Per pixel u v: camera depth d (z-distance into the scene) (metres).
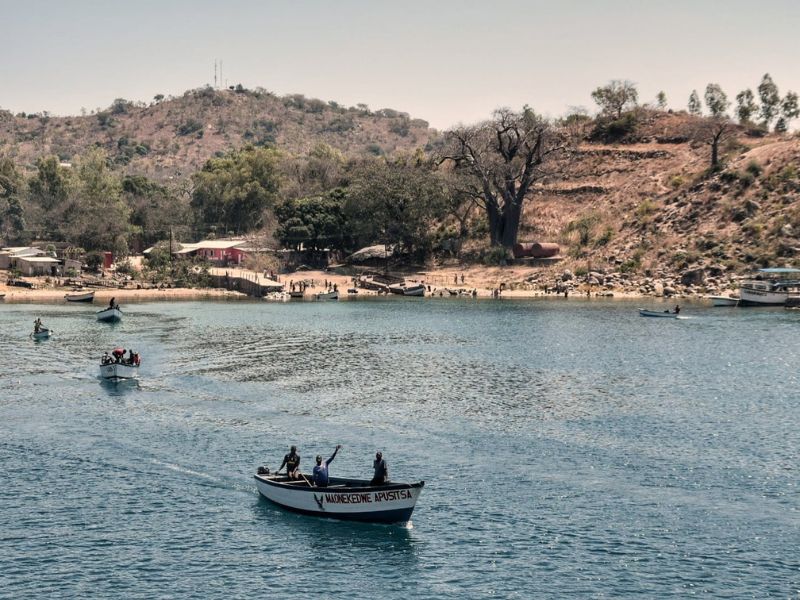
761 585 43.59
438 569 45.72
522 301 178.25
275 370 98.06
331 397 83.88
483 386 89.31
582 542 48.75
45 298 180.12
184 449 66.06
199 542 49.12
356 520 51.81
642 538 49.22
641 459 63.31
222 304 173.88
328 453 65.19
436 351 111.94
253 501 55.53
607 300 178.62
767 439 68.25
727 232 191.62
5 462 62.62
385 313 156.62
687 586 43.59
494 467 61.56
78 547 48.31
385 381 91.81
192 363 102.38
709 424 73.06
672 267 190.38
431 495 56.03
